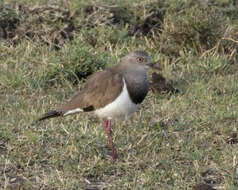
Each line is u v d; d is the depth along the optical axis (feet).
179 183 33.50
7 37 54.03
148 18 58.29
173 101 45.78
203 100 45.78
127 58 36.78
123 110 36.68
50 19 54.95
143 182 33.50
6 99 45.16
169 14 57.77
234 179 34.01
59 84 48.85
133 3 58.39
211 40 55.67
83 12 56.54
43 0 56.75
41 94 46.68
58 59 49.93
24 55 51.31
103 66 50.88
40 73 48.60
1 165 35.24
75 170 34.71
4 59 51.39
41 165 35.60
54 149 37.40
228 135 40.19
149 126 41.45
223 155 36.94
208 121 42.22
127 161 36.24
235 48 56.13
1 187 32.53
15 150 36.70
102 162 35.91
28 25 54.70
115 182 33.73
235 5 63.57
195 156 36.73
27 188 32.60
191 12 56.24
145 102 45.65
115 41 55.31
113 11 57.77
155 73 48.44
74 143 38.17
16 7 55.36
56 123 41.34
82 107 37.04
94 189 32.99
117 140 39.40
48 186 32.91
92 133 39.47
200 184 33.01
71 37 55.26
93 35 54.75
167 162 36.09
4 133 38.73
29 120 41.29
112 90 36.01
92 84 37.14
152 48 54.80
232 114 43.06
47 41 53.93
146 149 38.04
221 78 50.80
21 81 47.67
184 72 51.90
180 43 55.83
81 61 49.55
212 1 61.93
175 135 40.32
